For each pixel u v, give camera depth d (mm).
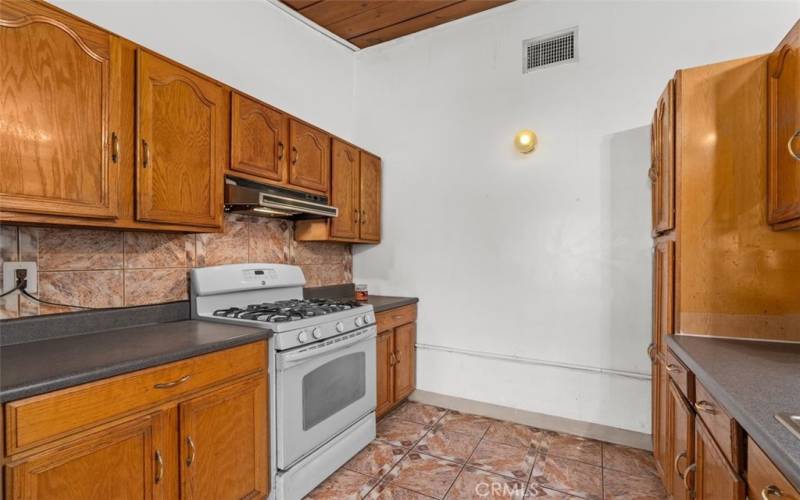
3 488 976
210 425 1493
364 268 3326
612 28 2441
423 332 3070
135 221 1520
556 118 2607
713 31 2195
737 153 1576
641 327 2357
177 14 2090
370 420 2424
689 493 1367
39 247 1520
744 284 1582
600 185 2471
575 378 2537
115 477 1199
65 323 1584
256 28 2547
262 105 2102
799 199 1257
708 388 1140
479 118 2875
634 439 2363
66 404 1087
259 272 2354
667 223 1772
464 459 2227
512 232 2744
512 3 2719
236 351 1604
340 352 2158
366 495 1906
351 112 3379
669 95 1732
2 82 1152
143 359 1267
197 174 1747
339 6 2748
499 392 2777
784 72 1373
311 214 2494
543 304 2637
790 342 1530
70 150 1309
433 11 2818
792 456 694
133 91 1508
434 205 3035
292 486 1821
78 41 1329
